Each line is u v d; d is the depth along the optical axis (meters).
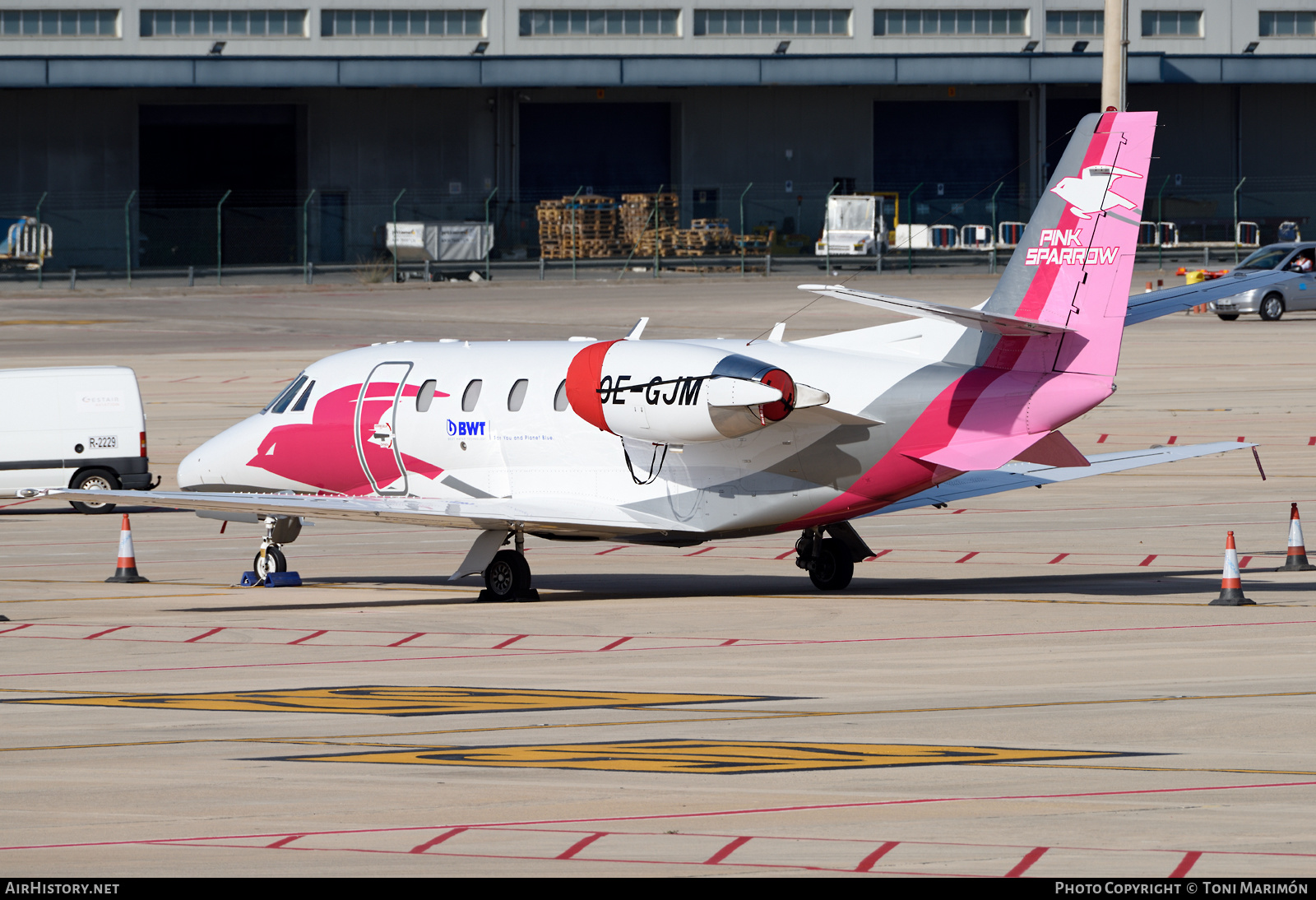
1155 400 153.00
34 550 97.62
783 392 70.19
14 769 46.59
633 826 40.00
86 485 113.56
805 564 79.94
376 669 61.44
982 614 70.94
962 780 44.09
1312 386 160.12
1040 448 73.12
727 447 74.75
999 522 100.88
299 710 54.34
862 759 46.59
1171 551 88.69
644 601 76.62
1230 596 71.94
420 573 87.81
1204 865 36.28
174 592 81.81
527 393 79.81
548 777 44.91
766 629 68.31
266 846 38.75
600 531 76.38
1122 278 69.81
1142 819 40.06
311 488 85.19
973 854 37.31
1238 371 171.38
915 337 74.31
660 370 73.50
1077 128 70.62
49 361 187.38
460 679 59.31
